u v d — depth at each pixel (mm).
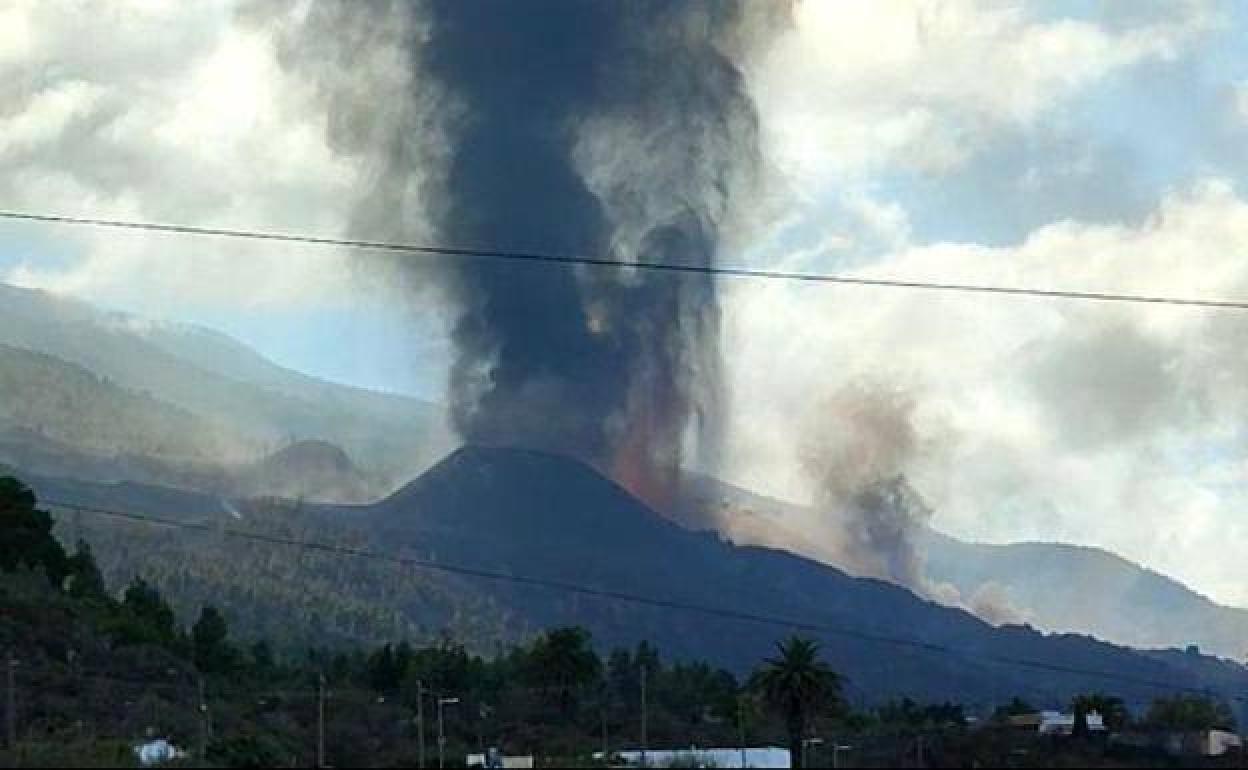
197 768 197875
